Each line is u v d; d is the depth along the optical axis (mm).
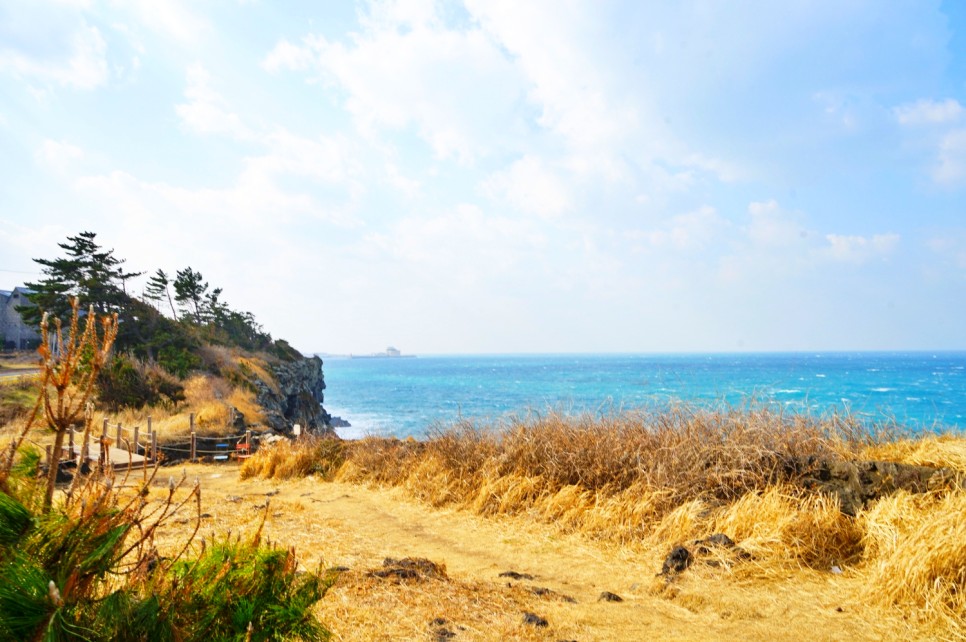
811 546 5910
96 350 2672
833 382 59156
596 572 6461
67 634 2039
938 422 8062
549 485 9219
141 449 18047
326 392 92875
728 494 7582
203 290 60531
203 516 7738
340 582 4957
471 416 12977
